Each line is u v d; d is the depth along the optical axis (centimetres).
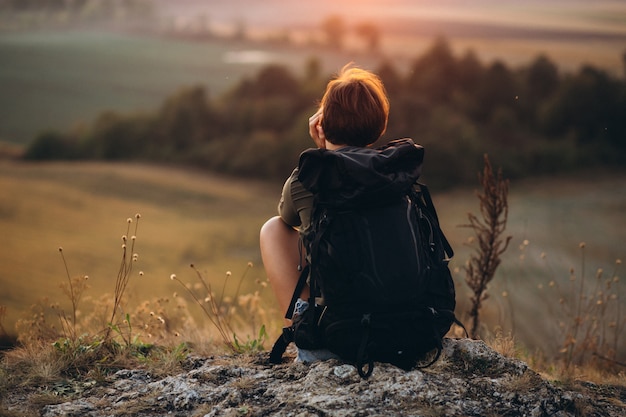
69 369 274
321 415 209
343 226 219
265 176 10269
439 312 226
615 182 8294
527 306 1538
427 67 11706
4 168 10519
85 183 9350
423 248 228
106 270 5072
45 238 6138
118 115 12225
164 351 311
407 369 234
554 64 11594
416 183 241
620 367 417
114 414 227
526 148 9444
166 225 7256
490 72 11312
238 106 11919
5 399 243
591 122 9881
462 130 9006
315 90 11656
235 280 3847
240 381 242
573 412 228
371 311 218
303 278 238
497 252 416
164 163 11088
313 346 240
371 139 244
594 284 537
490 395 227
